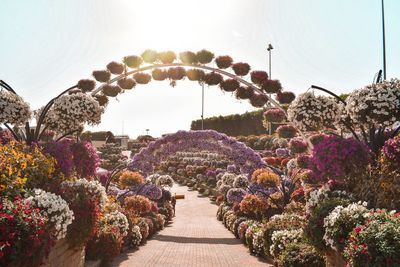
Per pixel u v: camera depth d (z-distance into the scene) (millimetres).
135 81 16688
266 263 12070
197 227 23375
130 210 17188
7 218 5109
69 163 9547
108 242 10195
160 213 24625
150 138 67875
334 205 7484
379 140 8531
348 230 6336
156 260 12336
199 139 20594
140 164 20688
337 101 10203
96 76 16078
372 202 7766
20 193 6930
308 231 7812
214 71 16594
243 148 20328
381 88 8094
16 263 5070
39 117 11133
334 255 7297
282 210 16328
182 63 16578
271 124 39844
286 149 30906
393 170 7535
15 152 7453
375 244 5078
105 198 9430
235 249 15078
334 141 8211
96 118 11273
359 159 8000
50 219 6336
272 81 15945
